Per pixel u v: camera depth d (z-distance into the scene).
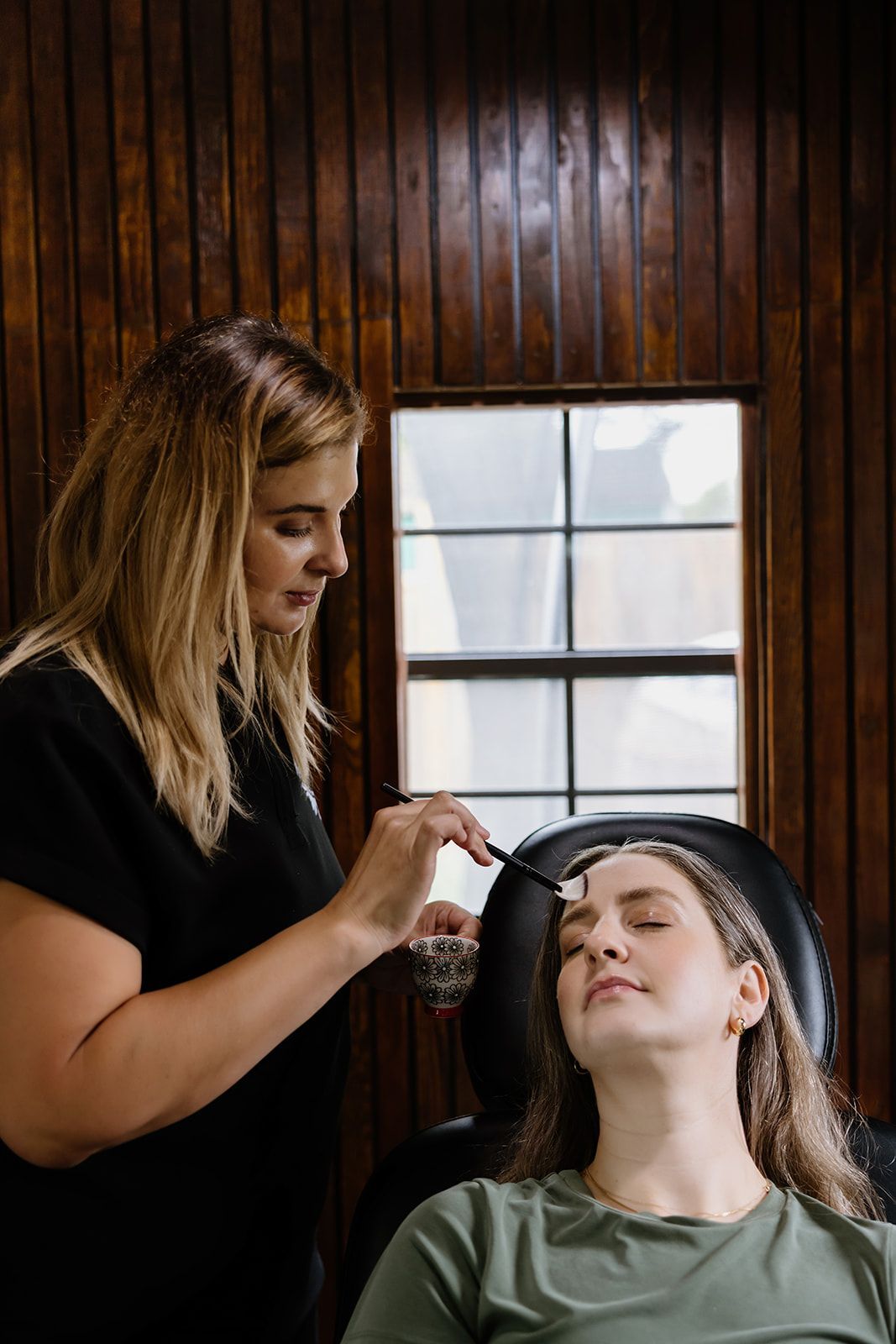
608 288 2.12
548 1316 1.05
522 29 2.09
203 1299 1.22
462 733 2.30
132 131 2.13
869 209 2.10
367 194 2.12
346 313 2.14
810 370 2.12
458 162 2.11
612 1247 1.10
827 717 2.16
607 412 2.25
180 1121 1.11
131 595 1.05
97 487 1.10
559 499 2.27
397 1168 1.39
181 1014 0.95
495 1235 1.13
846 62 2.09
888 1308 1.07
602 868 1.29
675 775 2.29
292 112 2.12
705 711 2.27
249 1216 1.22
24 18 2.12
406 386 2.15
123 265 2.15
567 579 2.28
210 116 2.13
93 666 1.04
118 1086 0.92
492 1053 1.46
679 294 2.13
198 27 2.12
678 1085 1.16
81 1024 0.92
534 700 2.29
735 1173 1.20
